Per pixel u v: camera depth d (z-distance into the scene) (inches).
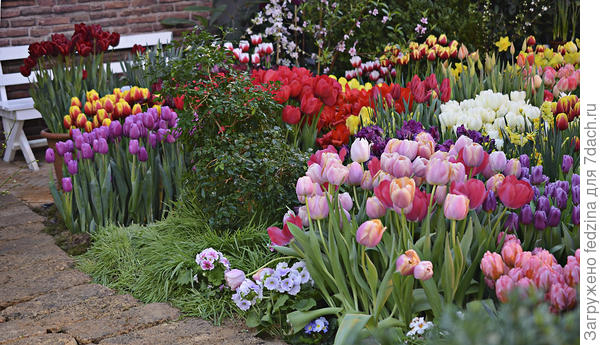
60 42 222.2
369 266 106.6
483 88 202.5
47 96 222.2
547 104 153.2
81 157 171.3
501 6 283.3
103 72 229.0
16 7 278.7
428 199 107.1
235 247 140.5
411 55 235.3
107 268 149.9
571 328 65.9
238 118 151.0
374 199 107.0
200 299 130.6
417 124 144.1
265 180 145.5
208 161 149.1
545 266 90.7
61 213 172.6
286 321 120.0
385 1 278.8
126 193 173.6
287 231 119.8
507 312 68.5
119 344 114.3
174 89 159.2
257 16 264.4
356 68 249.8
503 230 111.8
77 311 129.6
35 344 113.5
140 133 170.1
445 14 272.8
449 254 100.2
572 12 294.5
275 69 243.9
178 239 148.5
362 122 164.6
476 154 105.4
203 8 302.5
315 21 268.8
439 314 102.0
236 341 115.6
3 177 240.4
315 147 174.7
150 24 308.0
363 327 107.2
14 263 154.4
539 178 116.6
